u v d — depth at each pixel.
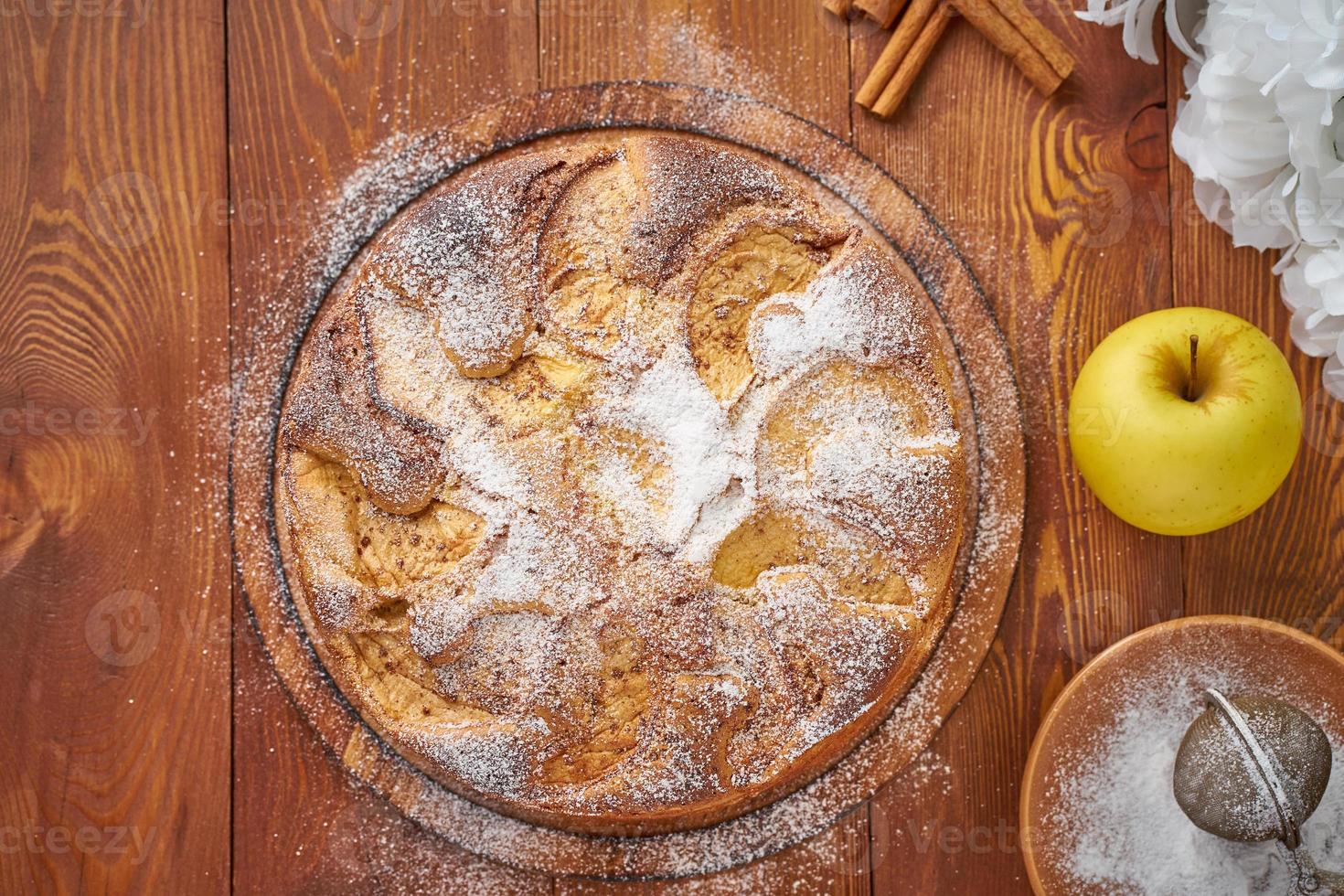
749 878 0.71
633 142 0.68
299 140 0.72
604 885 0.71
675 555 0.66
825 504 0.66
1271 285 0.72
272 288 0.72
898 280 0.68
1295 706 0.69
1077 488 0.72
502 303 0.66
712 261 0.67
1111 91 0.72
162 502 0.72
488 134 0.71
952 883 0.71
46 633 0.71
